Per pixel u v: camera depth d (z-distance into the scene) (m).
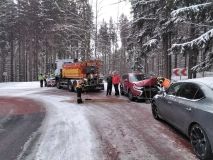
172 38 29.31
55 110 14.34
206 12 15.03
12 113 13.83
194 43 15.09
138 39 29.34
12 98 21.53
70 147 7.82
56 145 8.02
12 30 53.59
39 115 12.98
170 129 9.75
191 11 14.73
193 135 7.33
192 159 6.89
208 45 14.84
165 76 27.59
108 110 14.01
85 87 24.34
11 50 55.56
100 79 25.23
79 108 14.77
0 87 36.19
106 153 7.31
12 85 38.91
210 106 6.80
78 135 9.05
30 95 23.59
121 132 9.40
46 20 48.91
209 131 6.54
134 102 17.22
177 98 8.75
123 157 7.02
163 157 7.01
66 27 33.12
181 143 8.12
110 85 21.89
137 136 8.91
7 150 7.69
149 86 16.95
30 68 56.59
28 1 51.38
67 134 9.19
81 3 30.91
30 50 55.91
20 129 10.08
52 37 51.06
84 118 11.84
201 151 6.89
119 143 8.16
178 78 25.27
